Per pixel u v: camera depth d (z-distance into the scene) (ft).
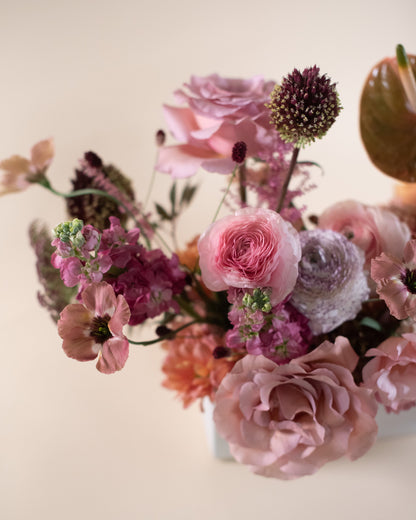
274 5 4.49
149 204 3.15
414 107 1.80
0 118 3.88
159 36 4.36
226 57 4.15
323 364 1.51
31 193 3.54
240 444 1.59
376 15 4.40
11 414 2.30
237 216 1.44
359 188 3.30
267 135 1.60
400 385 1.56
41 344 2.66
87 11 4.49
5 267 3.20
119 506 1.90
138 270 1.48
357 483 1.90
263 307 1.39
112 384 2.35
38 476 2.03
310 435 1.55
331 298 1.50
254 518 1.82
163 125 3.75
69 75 4.13
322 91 1.41
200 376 1.81
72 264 1.40
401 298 1.43
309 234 1.54
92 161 1.74
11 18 4.47
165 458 2.03
